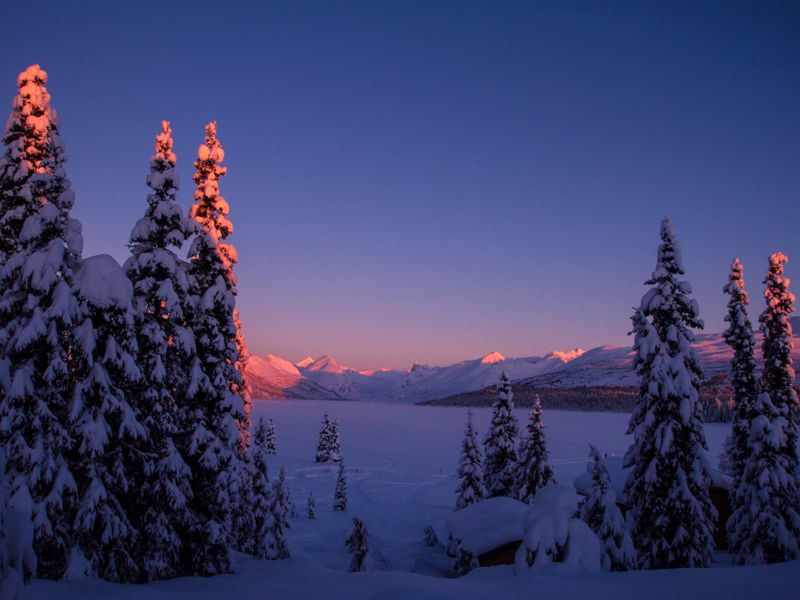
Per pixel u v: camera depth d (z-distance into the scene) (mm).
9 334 15867
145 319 19578
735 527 26875
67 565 15383
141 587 14789
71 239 17000
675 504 21484
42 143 17094
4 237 17453
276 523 31922
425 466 121500
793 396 28203
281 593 14398
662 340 23109
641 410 23234
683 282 23016
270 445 138875
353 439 192375
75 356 16766
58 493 15422
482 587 12250
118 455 17484
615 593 11008
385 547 51844
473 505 31828
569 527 13992
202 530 20141
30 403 15680
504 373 42188
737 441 27469
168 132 21391
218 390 21953
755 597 10086
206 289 22781
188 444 20562
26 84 17297
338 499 75375
